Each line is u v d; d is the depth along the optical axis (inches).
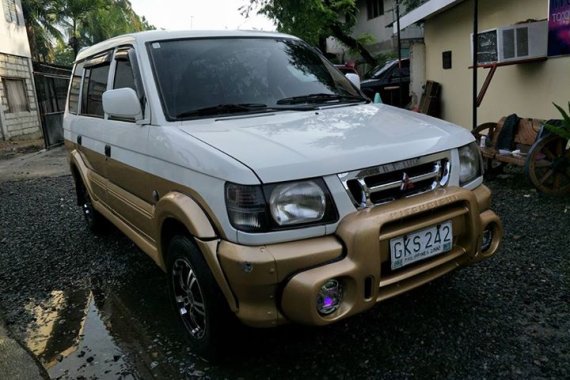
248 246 87.6
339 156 91.6
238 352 108.3
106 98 123.0
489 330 111.1
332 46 948.0
